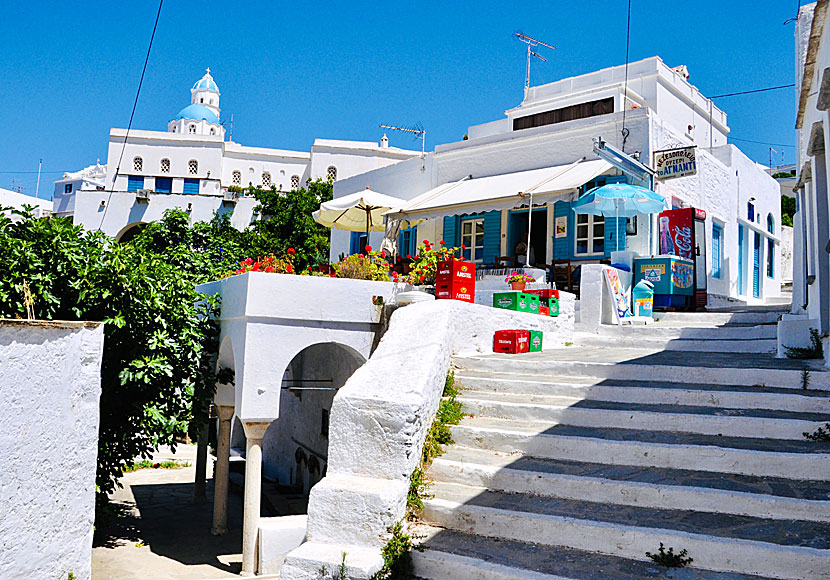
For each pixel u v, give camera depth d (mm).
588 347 11711
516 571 4945
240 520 12383
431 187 19938
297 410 14875
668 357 9398
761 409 7031
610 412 7117
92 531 7320
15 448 6426
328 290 9461
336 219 18766
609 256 15242
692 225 14875
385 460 6055
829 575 4469
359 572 5145
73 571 7039
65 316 9602
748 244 20109
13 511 6395
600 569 4910
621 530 5164
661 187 15070
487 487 6312
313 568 5305
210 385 10688
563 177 15031
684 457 6125
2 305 8812
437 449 6824
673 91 23891
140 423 10180
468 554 5301
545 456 6691
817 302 9023
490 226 18109
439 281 10617
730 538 4887
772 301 20172
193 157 47812
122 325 9445
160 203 30344
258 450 9125
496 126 25703
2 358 6324
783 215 30953
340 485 5801
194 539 11023
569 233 16453
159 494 14438
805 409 6855
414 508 6004
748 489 5500
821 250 8844
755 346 10023
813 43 9930
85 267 9609
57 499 6875
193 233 21109
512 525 5594
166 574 9133
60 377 6945
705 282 15633
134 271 9883
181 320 10320
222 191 43938
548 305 11977
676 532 5047
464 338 10023
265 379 9109
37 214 51812
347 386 6598
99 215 30078
